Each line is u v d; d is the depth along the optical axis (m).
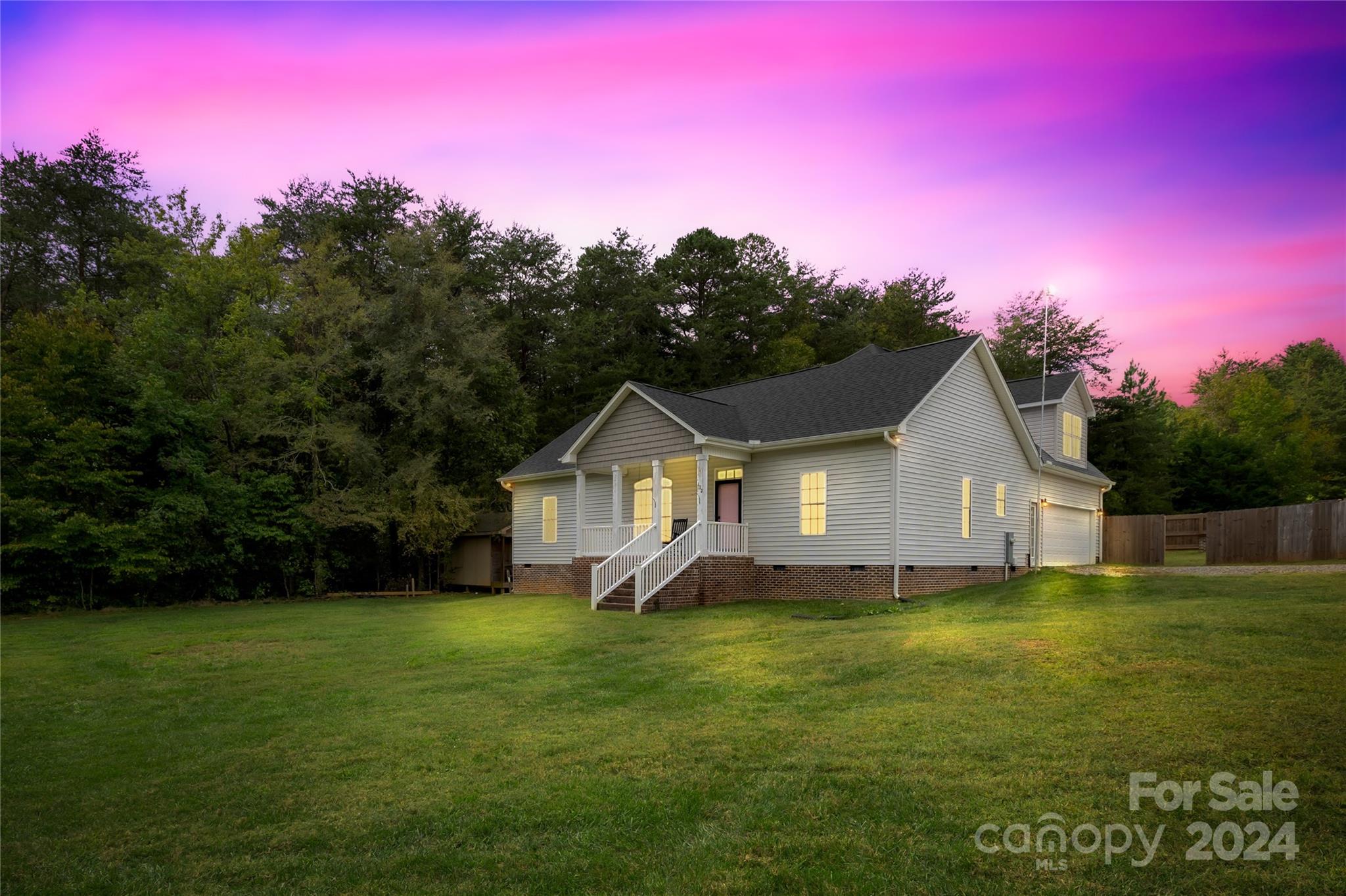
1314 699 6.29
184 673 12.12
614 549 21.36
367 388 32.88
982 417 22.16
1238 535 19.11
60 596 23.31
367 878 4.77
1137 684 7.25
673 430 20.47
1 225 34.03
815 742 6.72
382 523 30.31
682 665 10.75
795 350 47.69
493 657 12.35
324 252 32.28
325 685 10.77
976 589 18.47
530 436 39.44
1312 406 57.28
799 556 20.06
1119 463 38.25
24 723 9.16
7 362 23.80
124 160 39.34
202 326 29.39
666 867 4.68
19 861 5.27
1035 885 4.15
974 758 5.92
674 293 46.78
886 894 4.18
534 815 5.57
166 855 5.29
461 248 42.94
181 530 25.55
